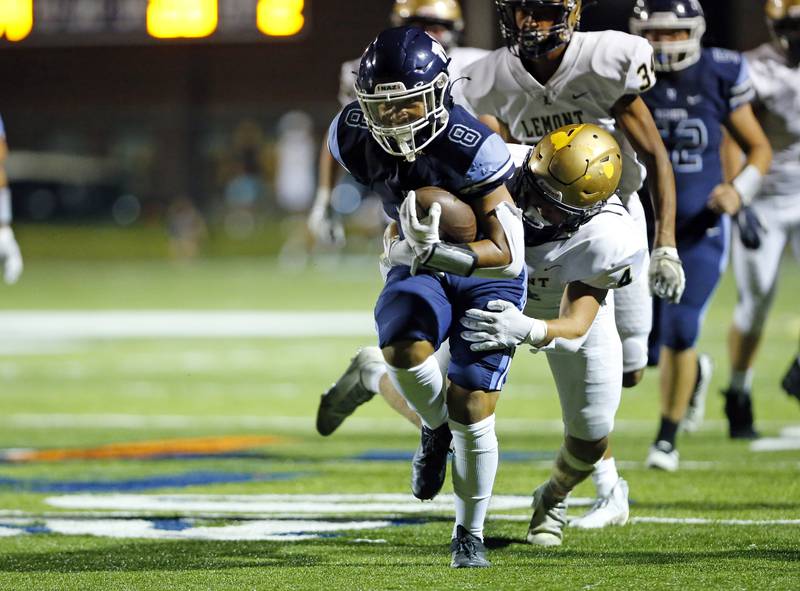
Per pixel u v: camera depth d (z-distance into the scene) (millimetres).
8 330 48375
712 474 18891
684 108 19812
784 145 22719
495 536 14602
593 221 13000
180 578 12375
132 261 98438
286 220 96938
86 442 23047
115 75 100375
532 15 14609
